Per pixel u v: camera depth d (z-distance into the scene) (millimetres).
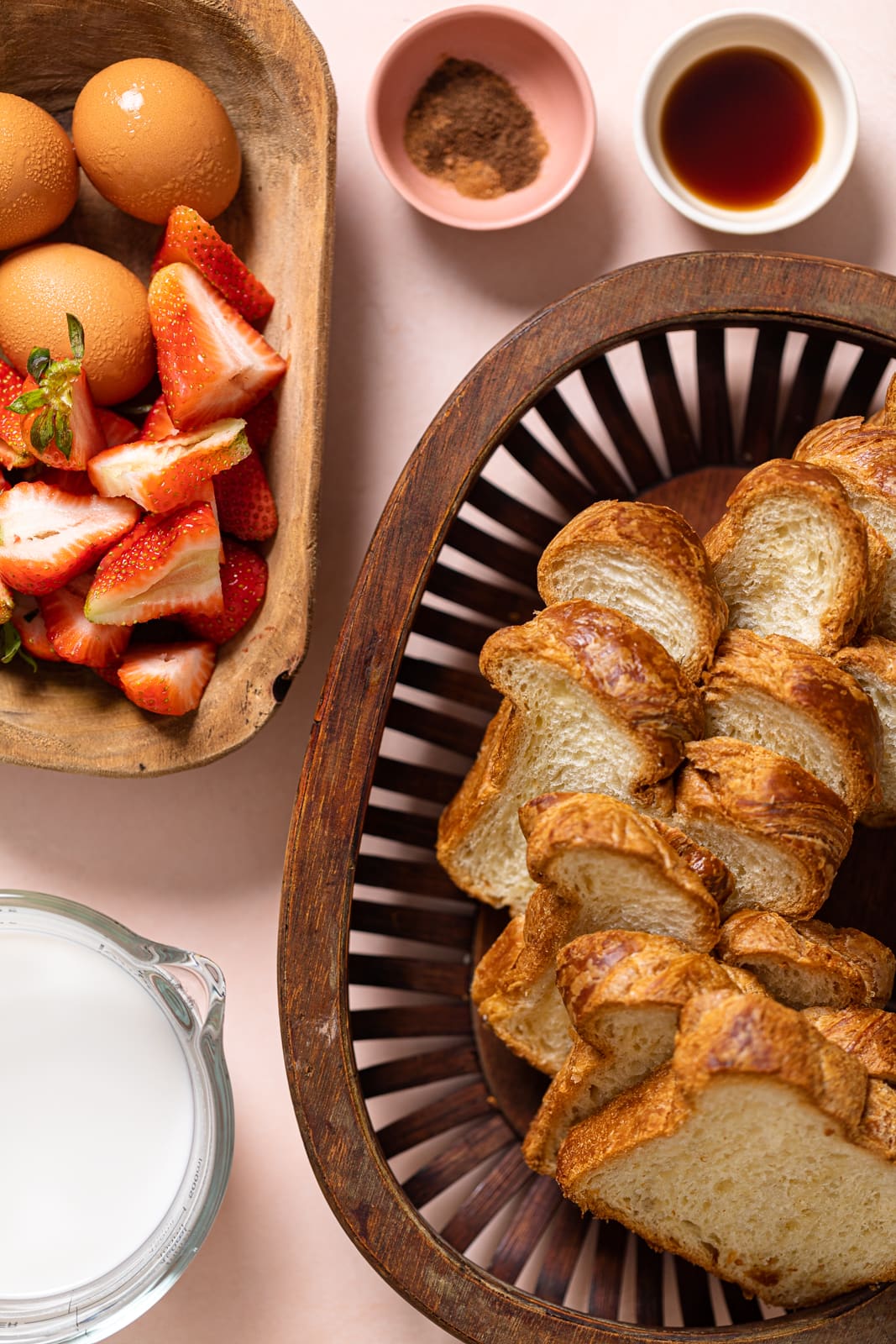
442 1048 905
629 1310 907
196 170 842
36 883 920
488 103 888
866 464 819
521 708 808
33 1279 871
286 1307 917
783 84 884
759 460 894
